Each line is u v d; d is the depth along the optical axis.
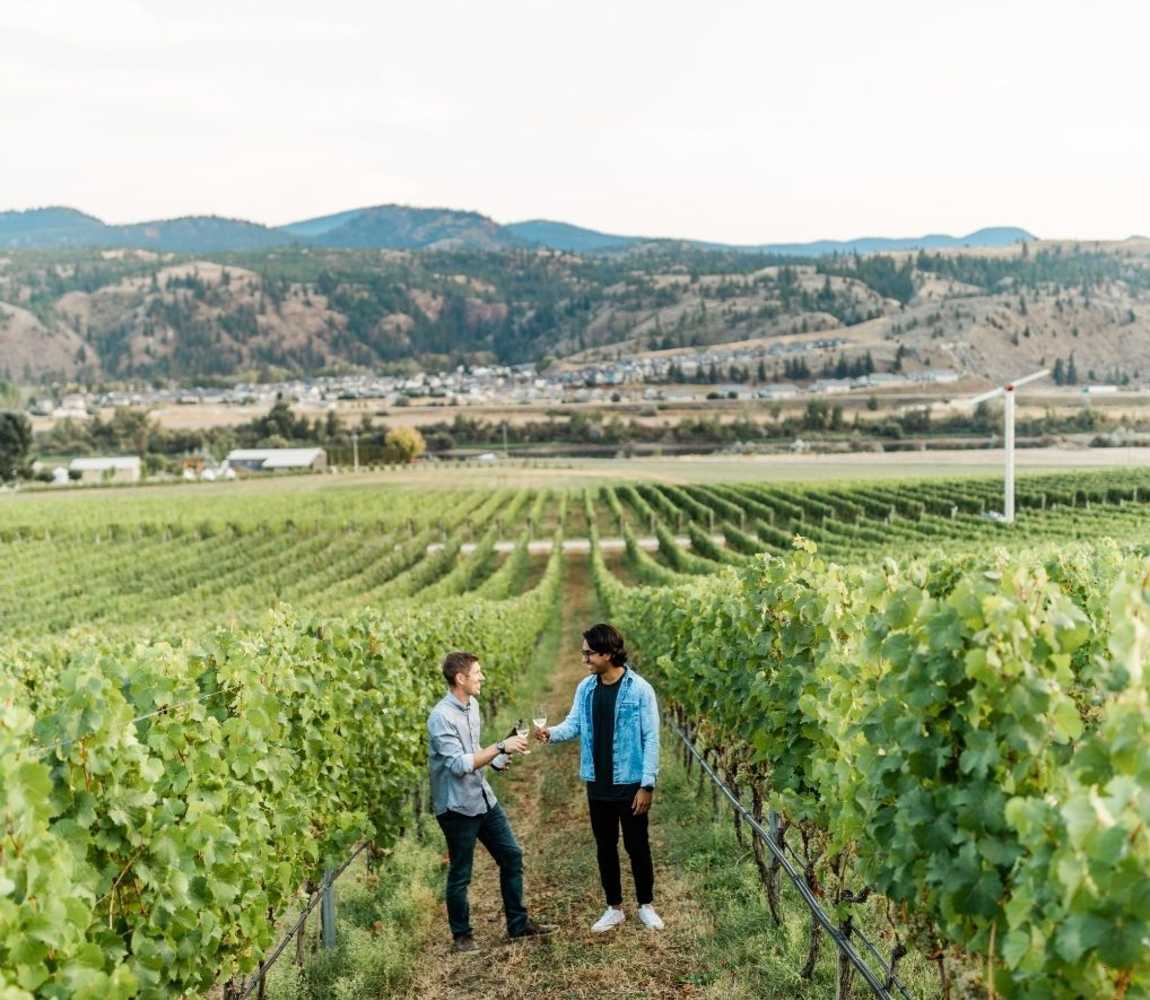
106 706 4.12
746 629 7.76
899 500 58.69
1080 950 2.77
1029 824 3.04
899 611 4.34
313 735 7.38
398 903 7.71
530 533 65.81
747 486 76.31
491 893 8.27
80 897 3.89
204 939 4.78
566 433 158.50
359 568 48.25
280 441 156.88
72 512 69.38
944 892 3.65
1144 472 69.19
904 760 4.10
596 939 6.86
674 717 13.23
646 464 121.81
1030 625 3.56
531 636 26.11
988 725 3.67
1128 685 3.12
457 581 41.16
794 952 6.17
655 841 9.24
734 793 8.52
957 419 149.38
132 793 4.34
